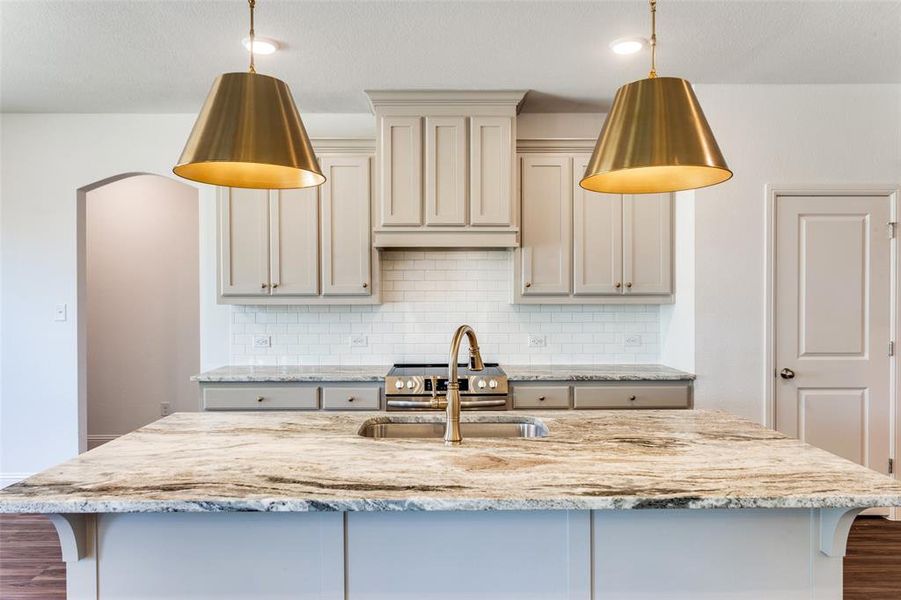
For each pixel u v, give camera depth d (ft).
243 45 9.80
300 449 5.69
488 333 13.74
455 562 4.95
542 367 13.29
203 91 11.87
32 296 13.16
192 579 4.93
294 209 12.53
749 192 11.76
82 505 4.23
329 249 12.54
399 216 12.17
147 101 12.46
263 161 4.74
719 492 4.38
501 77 11.32
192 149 4.73
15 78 11.14
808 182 11.73
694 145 4.72
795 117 11.73
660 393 11.80
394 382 11.43
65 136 13.20
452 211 12.17
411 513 4.94
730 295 11.81
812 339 11.81
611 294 12.64
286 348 13.65
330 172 12.53
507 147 12.14
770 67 10.87
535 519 4.97
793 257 11.80
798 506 4.29
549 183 12.59
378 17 8.86
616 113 5.03
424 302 13.73
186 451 5.62
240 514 4.93
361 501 4.23
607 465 5.10
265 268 12.53
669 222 12.62
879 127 11.76
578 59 10.46
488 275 13.74
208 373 12.22
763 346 11.80
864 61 10.60
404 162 12.16
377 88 11.87
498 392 11.44
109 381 16.62
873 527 11.37
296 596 4.93
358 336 13.70
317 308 13.69
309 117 13.52
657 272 12.62
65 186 13.20
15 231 13.15
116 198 16.65
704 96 11.69
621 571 4.98
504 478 4.73
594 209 12.59
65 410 13.16
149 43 9.71
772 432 6.39
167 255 16.78
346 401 11.74
